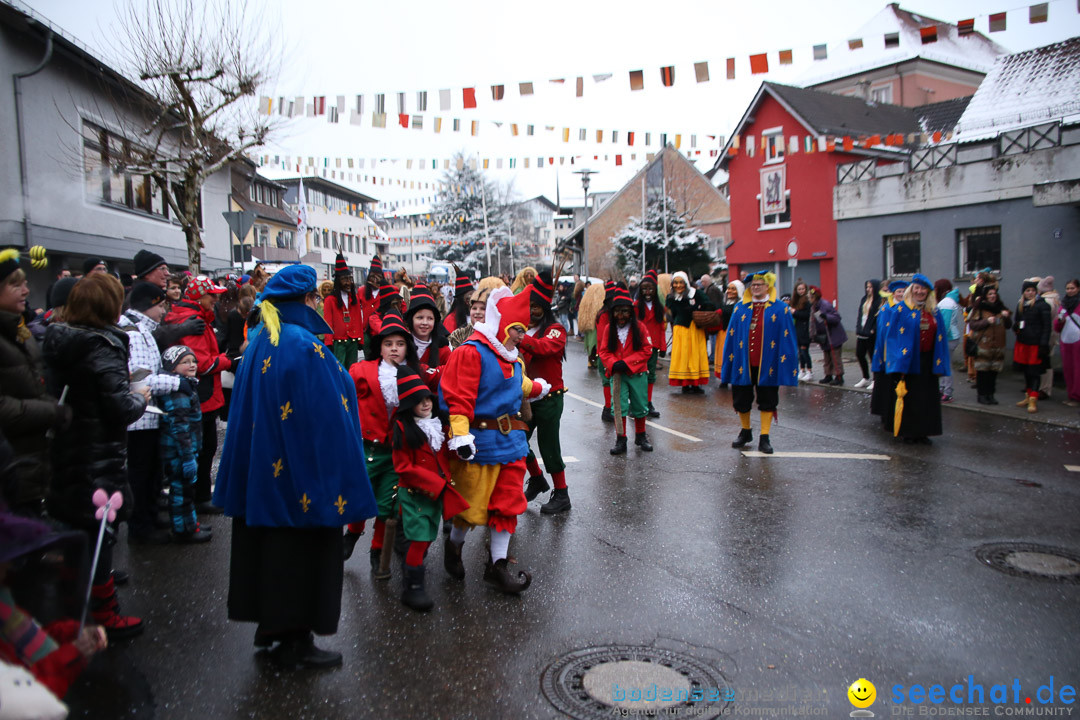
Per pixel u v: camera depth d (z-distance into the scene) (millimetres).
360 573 5113
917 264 18625
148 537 5664
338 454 3580
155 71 14484
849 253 20078
